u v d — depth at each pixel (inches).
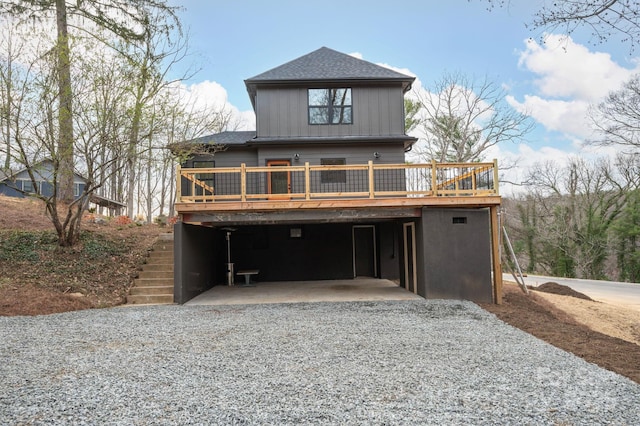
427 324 261.4
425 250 359.6
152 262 427.2
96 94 390.9
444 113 1002.7
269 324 262.2
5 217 479.2
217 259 485.4
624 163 991.0
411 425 118.3
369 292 408.8
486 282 360.5
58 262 390.9
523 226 1184.2
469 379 158.4
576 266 1078.4
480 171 381.1
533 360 184.5
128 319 281.1
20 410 128.9
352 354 192.9
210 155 521.3
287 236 524.7
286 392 144.2
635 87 712.4
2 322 267.7
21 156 374.3
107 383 153.7
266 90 522.6
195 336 230.2
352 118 522.6
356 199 356.8
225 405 132.6
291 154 513.7
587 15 216.8
